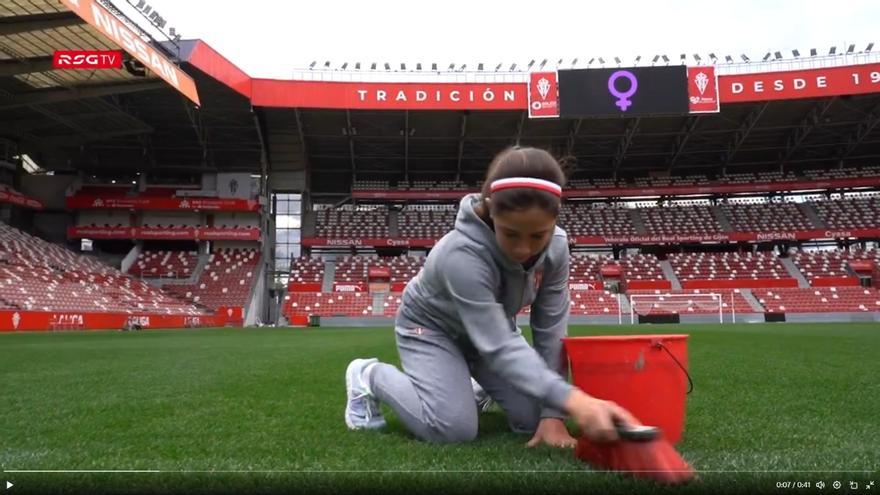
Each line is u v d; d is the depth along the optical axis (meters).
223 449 1.96
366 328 23.44
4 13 16.59
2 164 26.33
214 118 27.16
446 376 2.03
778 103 28.11
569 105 27.66
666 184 34.84
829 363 5.46
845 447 1.93
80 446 2.05
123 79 20.89
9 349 8.44
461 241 1.84
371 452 1.86
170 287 29.62
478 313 1.80
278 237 34.06
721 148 33.00
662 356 1.88
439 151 32.72
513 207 1.58
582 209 36.59
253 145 29.69
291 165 32.62
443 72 28.91
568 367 2.16
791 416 2.64
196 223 31.59
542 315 2.14
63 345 9.55
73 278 24.91
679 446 1.94
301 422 2.54
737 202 36.34
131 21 20.38
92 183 30.59
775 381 4.08
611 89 27.66
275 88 26.64
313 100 27.00
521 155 1.62
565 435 1.95
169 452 1.93
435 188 34.91
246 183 31.55
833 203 35.19
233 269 30.91
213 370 5.20
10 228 26.00
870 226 33.16
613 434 1.41
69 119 24.17
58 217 30.69
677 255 34.19
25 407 3.03
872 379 4.17
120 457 1.85
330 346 9.25
